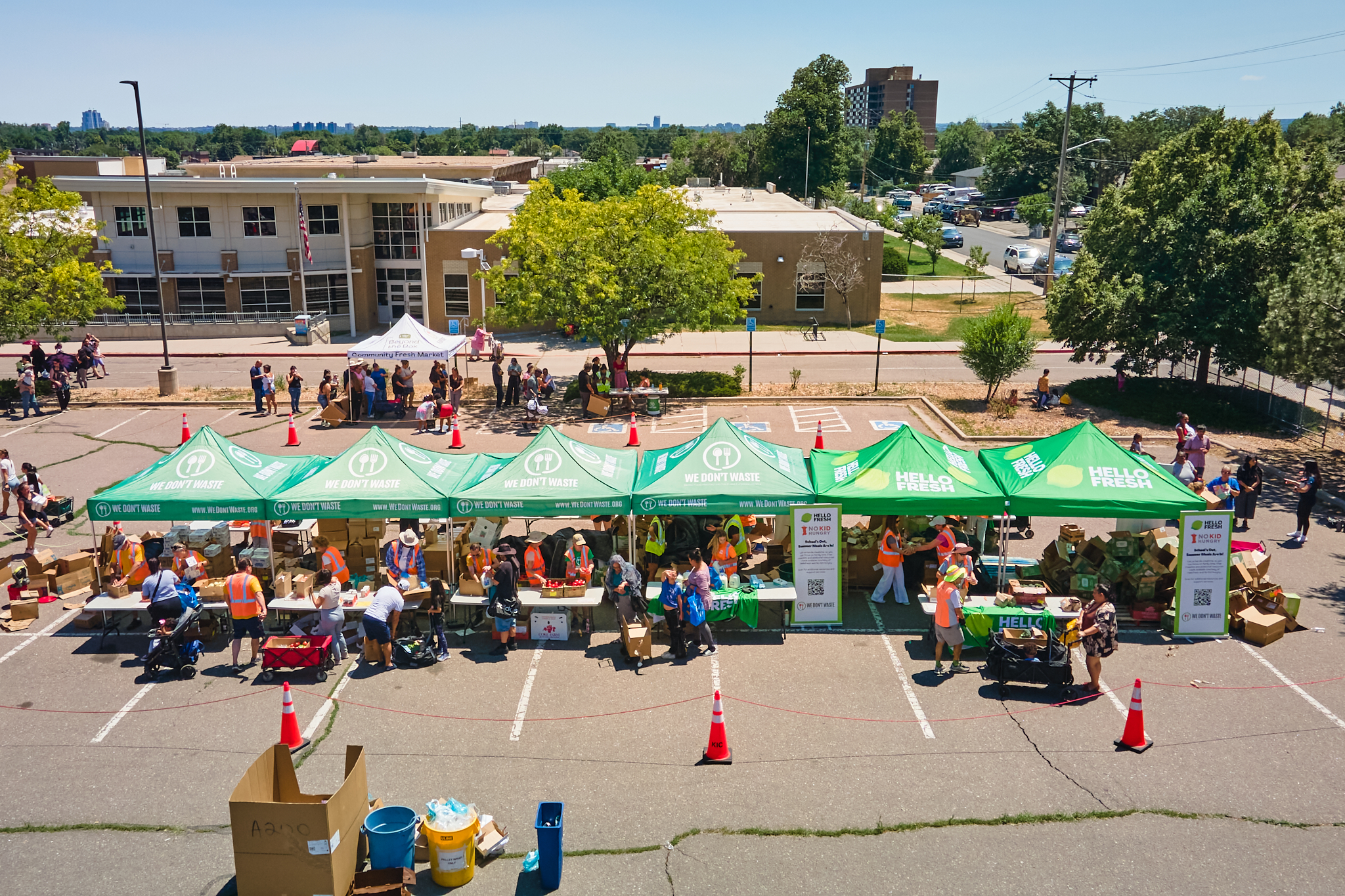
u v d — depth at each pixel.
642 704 12.98
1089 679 13.41
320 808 8.77
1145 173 31.80
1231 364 28.98
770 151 94.38
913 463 15.95
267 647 13.77
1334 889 9.39
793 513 15.22
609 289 28.58
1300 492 18.64
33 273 30.55
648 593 15.33
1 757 11.77
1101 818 10.50
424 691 13.38
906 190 133.75
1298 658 14.14
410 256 45.47
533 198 31.59
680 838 10.20
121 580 15.48
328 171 62.84
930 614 14.67
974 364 29.66
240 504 15.45
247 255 43.34
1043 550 18.30
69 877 9.65
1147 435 26.33
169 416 29.50
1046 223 82.69
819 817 10.55
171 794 11.03
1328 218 26.52
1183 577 14.73
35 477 18.89
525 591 15.35
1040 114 106.50
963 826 10.38
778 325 44.84
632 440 26.03
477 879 9.65
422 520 17.27
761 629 15.43
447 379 29.31
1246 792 10.91
